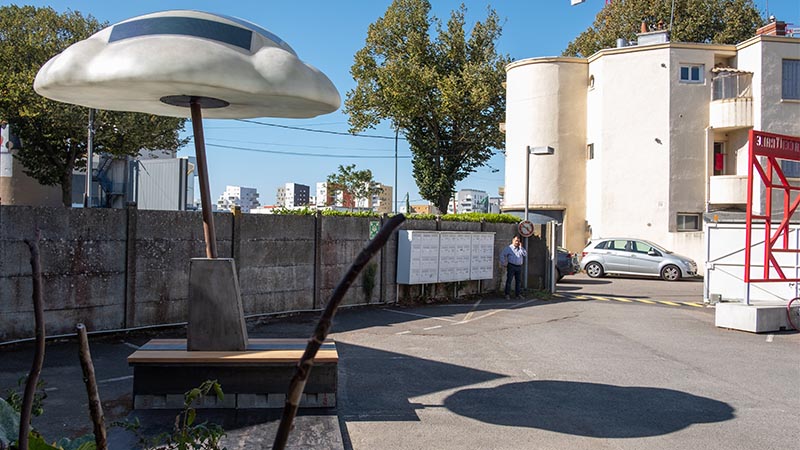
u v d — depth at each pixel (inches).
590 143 1146.7
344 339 386.6
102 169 1201.4
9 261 322.3
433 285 599.5
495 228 682.2
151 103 229.8
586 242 1155.3
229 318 228.2
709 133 1055.0
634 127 1079.0
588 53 1606.8
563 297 655.8
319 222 488.1
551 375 300.5
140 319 376.8
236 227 426.6
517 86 1195.9
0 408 82.3
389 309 531.5
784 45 1023.0
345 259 513.0
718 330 449.4
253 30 198.8
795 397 267.7
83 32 1076.5
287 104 217.2
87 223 352.5
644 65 1074.1
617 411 242.4
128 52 178.1
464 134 1466.5
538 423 225.3
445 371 305.3
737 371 316.8
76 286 348.5
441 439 205.9
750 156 448.5
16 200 1309.1
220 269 227.9
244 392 220.5
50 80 189.5
